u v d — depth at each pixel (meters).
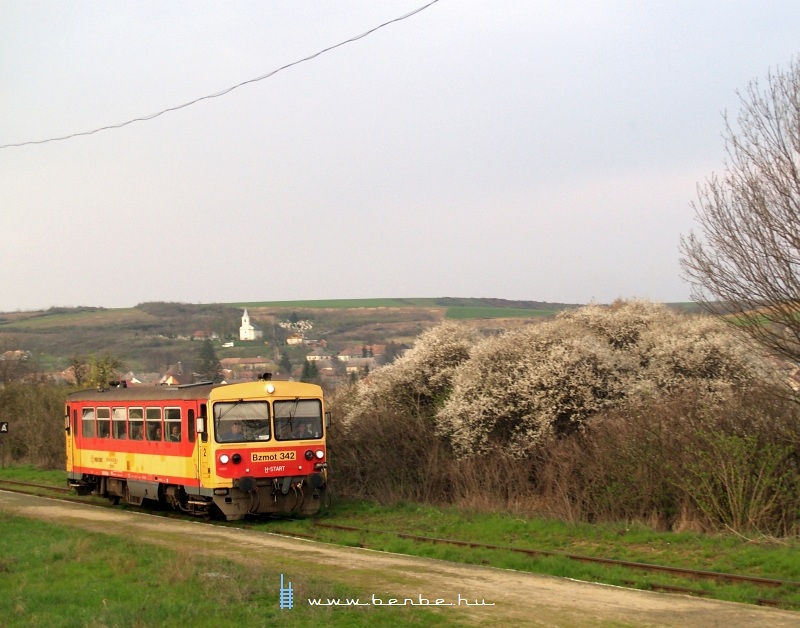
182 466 19.33
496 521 17.17
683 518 15.27
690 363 19.97
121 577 11.98
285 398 19.06
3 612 10.03
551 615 9.80
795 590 11.02
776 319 14.34
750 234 14.34
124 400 22.00
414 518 18.67
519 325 22.97
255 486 18.28
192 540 15.94
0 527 17.47
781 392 15.23
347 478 22.77
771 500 14.41
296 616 9.73
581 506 17.03
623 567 12.88
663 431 16.06
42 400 38.88
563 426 19.39
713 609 10.09
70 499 24.75
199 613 9.77
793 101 14.16
